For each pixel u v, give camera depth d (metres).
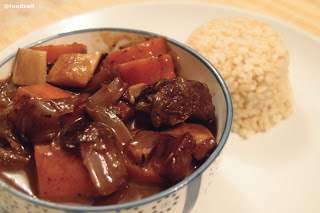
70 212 0.13
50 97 0.17
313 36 0.28
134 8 0.31
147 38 0.21
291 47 0.28
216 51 0.26
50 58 0.20
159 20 0.30
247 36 0.27
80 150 0.15
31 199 0.13
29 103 0.16
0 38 0.28
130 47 0.21
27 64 0.19
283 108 0.26
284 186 0.21
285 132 0.25
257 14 0.30
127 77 0.20
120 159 0.15
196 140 0.17
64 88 0.19
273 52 0.26
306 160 0.22
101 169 0.15
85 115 0.17
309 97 0.26
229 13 0.31
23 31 0.28
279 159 0.23
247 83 0.25
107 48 0.22
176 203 0.15
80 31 0.21
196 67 0.20
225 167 0.22
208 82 0.19
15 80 0.19
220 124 0.18
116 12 0.31
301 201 0.20
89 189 0.15
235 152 0.24
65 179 0.15
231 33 0.27
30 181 0.15
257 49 0.26
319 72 0.27
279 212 0.19
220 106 0.18
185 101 0.17
